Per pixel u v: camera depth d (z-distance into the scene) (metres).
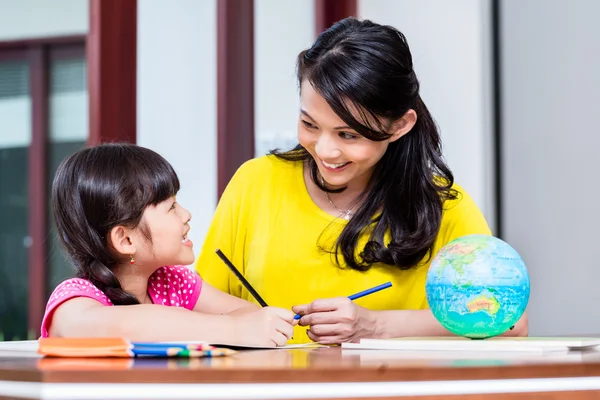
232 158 3.47
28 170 4.23
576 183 3.73
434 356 1.25
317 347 1.54
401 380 1.01
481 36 4.08
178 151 3.28
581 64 3.71
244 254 2.00
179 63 3.28
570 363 1.09
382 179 1.89
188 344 1.23
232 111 3.47
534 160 3.92
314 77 1.64
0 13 4.21
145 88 3.13
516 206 4.00
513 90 4.02
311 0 3.96
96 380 0.96
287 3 3.81
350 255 1.89
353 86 1.60
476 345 1.39
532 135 3.93
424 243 1.85
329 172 1.75
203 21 3.39
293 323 1.53
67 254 1.65
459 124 4.04
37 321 4.22
